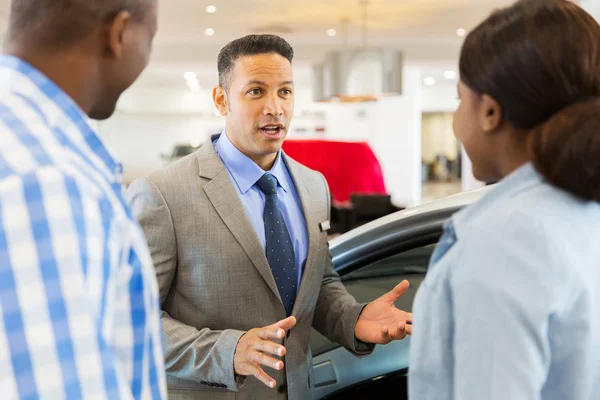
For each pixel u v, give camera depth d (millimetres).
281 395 1380
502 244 674
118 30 734
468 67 768
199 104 15297
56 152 642
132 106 15117
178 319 1379
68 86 723
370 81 7281
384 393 1672
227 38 9383
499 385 636
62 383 585
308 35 9266
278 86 1396
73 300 595
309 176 1544
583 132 660
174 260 1347
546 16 719
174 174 1383
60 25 702
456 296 688
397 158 12625
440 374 722
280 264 1395
